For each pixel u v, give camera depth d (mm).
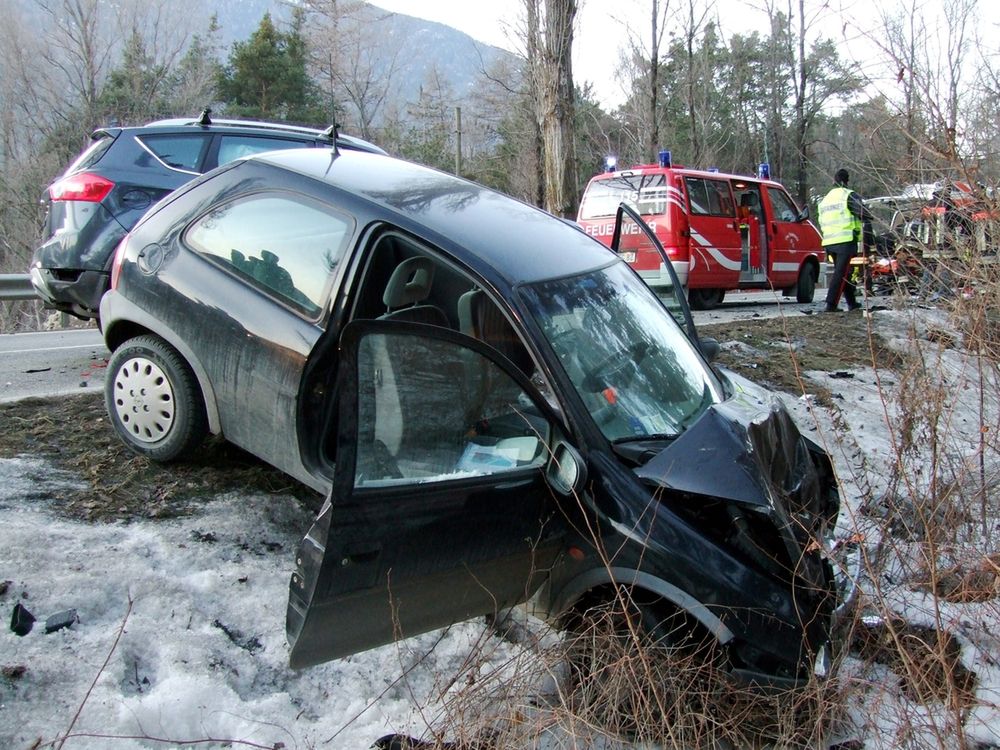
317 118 42312
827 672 3299
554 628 3561
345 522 2852
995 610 3934
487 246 3945
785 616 3252
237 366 4199
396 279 3988
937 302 4777
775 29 19688
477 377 3246
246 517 4418
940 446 4426
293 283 4145
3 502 4168
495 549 3246
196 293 4391
